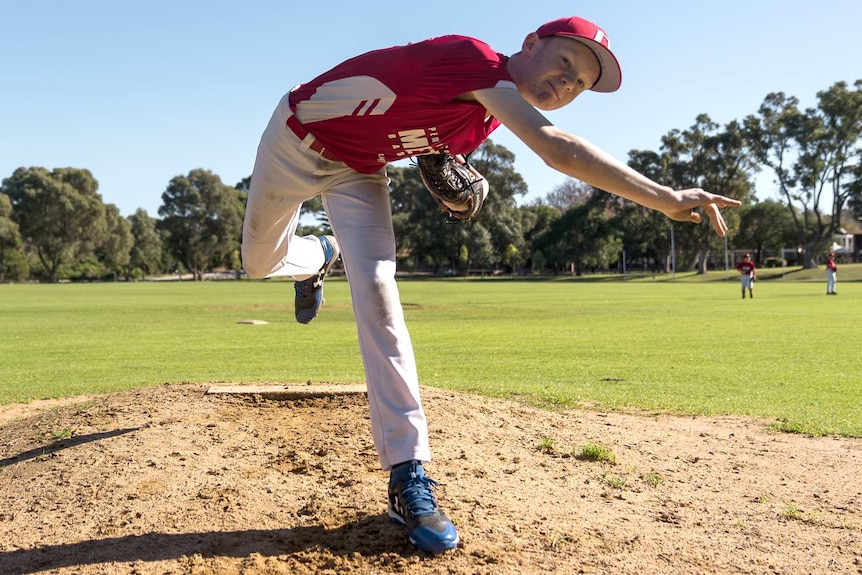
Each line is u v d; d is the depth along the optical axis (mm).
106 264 88938
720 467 3957
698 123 67938
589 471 3672
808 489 3588
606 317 17734
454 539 2562
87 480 3268
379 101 2545
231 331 14531
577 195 106875
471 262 78688
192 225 91625
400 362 2768
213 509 2932
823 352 10172
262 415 4215
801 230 66000
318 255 3955
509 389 6855
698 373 8195
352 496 3088
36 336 13523
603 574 2463
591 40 2357
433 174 2945
